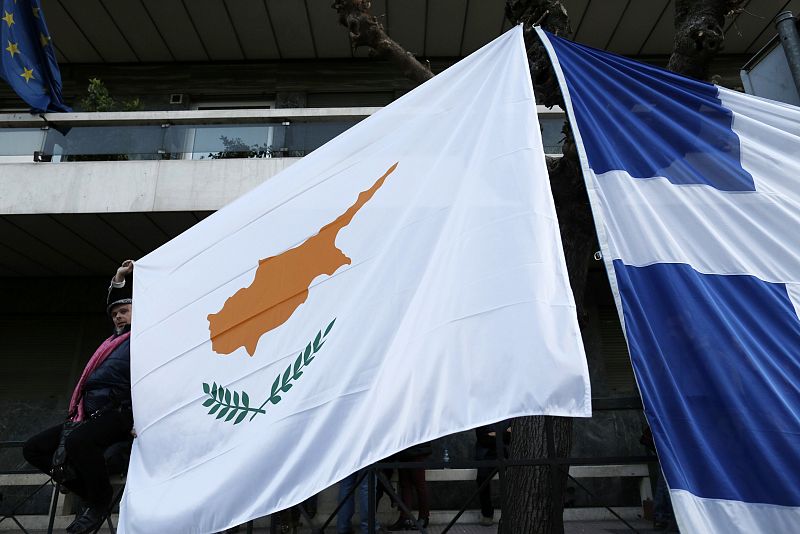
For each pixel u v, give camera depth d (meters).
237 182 8.66
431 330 2.28
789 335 2.30
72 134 9.08
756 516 1.96
